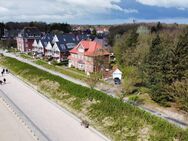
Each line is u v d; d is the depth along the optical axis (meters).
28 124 40.44
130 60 67.25
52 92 56.50
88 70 73.94
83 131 38.03
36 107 48.78
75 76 69.06
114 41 102.44
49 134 36.94
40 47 112.56
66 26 181.88
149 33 96.75
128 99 48.94
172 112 42.25
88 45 77.06
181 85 42.38
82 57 76.94
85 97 48.72
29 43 131.25
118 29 142.88
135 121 37.69
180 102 41.34
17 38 139.75
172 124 34.66
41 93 58.19
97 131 38.03
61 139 35.38
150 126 35.84
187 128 33.50
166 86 45.28
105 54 73.75
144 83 56.56
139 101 48.12
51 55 101.50
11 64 91.44
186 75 45.66
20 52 127.69
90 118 42.38
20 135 36.50
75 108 46.84
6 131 37.78
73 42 100.44
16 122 41.31
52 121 41.81
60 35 100.69
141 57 63.69
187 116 39.28
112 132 37.09
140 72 57.00
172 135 32.75
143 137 34.50
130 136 35.34
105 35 142.12
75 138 35.72
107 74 67.62
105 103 44.41
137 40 79.25
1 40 152.25
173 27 132.25
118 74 61.44
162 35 85.44
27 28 135.00
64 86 56.22
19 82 69.62
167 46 57.00
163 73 48.16
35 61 96.25
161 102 45.31
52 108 48.34
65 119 42.78
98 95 47.41
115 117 40.09
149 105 46.16
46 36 116.69
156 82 49.06
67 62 90.19
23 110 47.09
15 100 53.31
